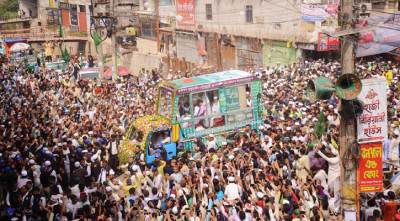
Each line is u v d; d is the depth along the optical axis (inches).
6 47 1936.5
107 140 778.8
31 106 966.4
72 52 2287.2
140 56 1871.3
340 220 489.7
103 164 662.5
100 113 934.4
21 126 805.9
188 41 1701.5
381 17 855.1
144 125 751.1
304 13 1225.4
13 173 617.0
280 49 1336.1
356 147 439.8
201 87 755.4
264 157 624.7
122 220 542.3
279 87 941.8
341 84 416.2
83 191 565.9
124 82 1248.8
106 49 2054.6
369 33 812.0
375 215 483.5
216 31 1565.0
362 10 436.1
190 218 509.7
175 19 1750.7
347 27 426.9
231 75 796.6
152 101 954.7
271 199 518.6
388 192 512.1
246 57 1472.7
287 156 615.5
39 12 2586.1
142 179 616.1
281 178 556.4
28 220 527.8
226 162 621.3
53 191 580.1
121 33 1936.5
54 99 1064.8
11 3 2787.9
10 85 1184.8
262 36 1389.0
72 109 938.1
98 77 1375.5
